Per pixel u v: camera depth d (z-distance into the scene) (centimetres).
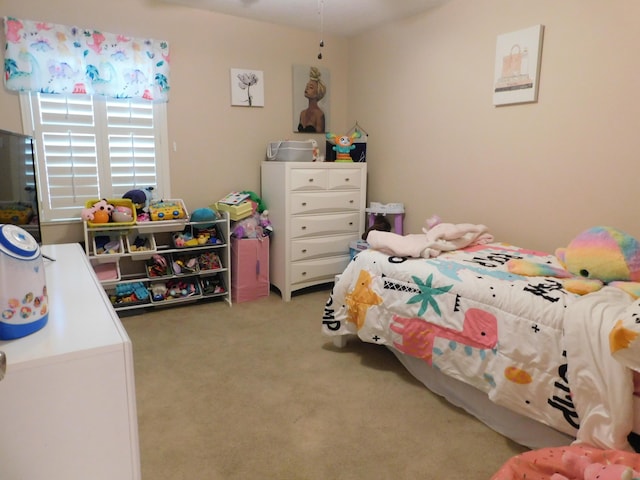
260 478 154
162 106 323
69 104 291
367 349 259
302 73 382
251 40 353
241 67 352
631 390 129
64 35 280
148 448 169
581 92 239
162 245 331
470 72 296
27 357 92
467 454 168
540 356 156
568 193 250
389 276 221
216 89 344
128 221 289
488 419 186
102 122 303
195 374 227
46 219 294
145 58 308
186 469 158
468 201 308
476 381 180
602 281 174
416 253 224
